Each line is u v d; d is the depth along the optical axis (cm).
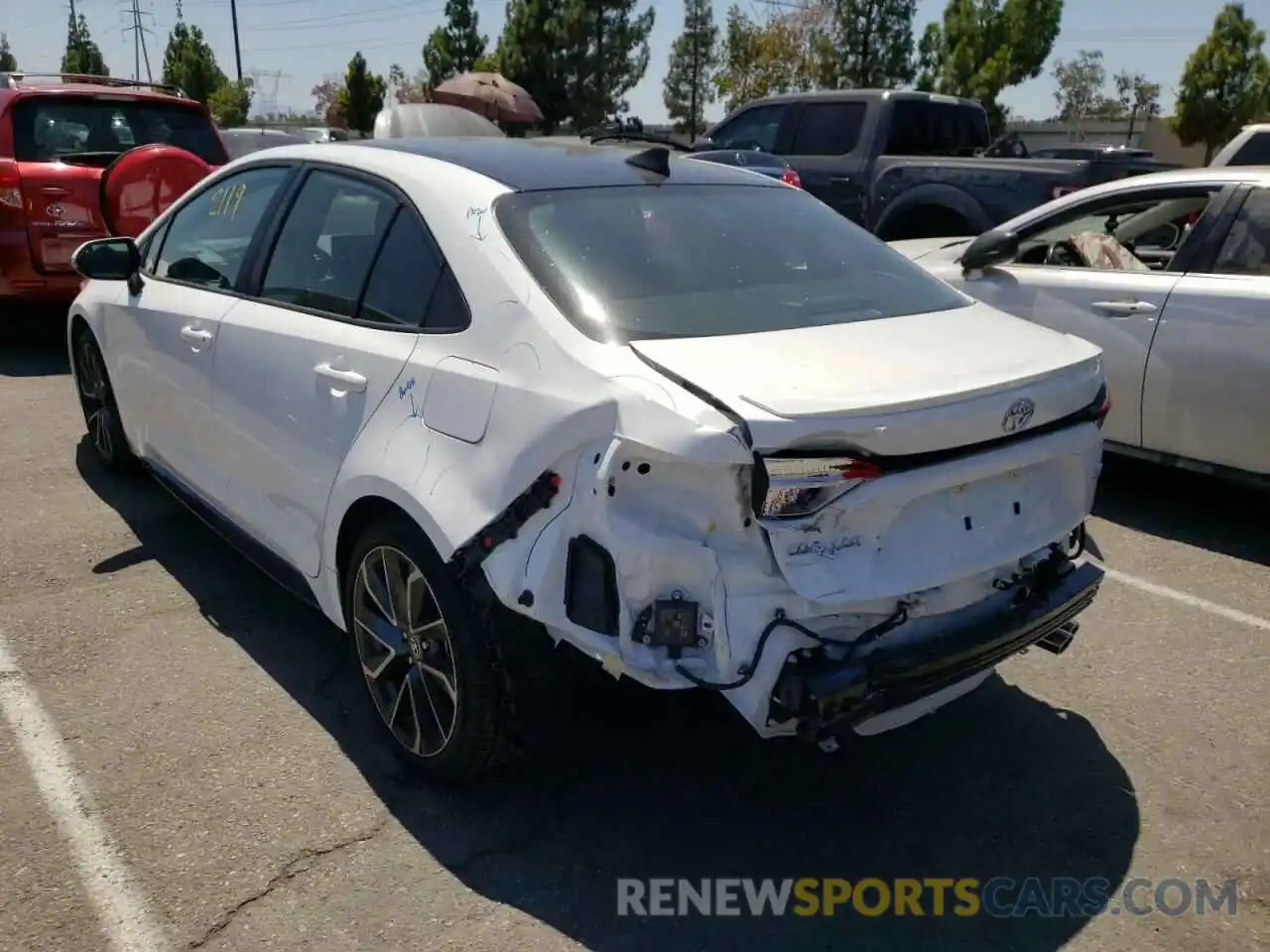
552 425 258
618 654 248
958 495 269
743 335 278
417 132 1205
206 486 418
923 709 291
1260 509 561
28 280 761
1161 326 514
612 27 3550
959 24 3538
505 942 259
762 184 379
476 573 272
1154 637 416
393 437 300
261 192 403
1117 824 307
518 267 290
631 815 305
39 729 339
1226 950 262
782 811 309
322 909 267
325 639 400
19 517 507
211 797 307
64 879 275
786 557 243
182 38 5228
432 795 310
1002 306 579
